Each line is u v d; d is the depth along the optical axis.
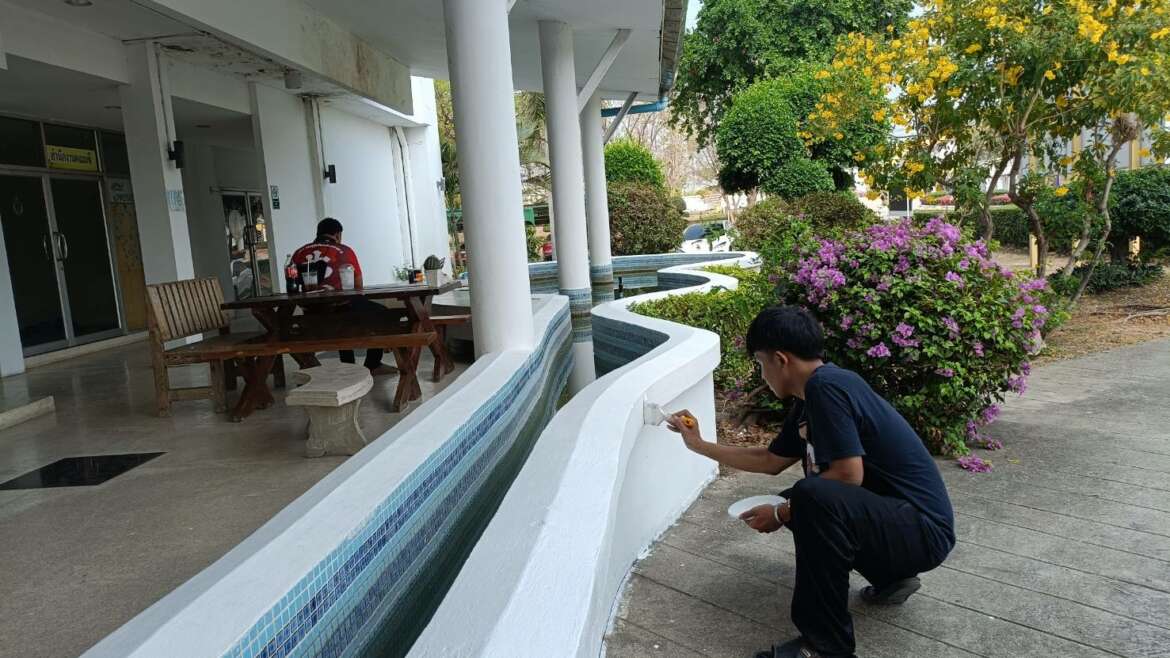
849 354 5.05
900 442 2.76
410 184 17.03
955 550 3.64
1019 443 5.17
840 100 9.38
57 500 3.98
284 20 7.75
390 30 9.57
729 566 3.54
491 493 4.02
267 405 5.91
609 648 2.90
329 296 5.69
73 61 7.61
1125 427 5.39
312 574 2.11
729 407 6.11
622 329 6.77
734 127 18.91
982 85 8.23
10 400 6.55
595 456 2.71
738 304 7.12
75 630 2.66
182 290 6.02
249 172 15.17
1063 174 9.55
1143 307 10.05
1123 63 7.72
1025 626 2.97
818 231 6.27
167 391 5.73
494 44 4.89
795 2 24.27
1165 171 11.38
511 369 4.62
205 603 1.89
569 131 9.88
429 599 3.05
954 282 4.89
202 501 3.89
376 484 2.73
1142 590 3.18
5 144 9.26
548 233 26.48
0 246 8.00
